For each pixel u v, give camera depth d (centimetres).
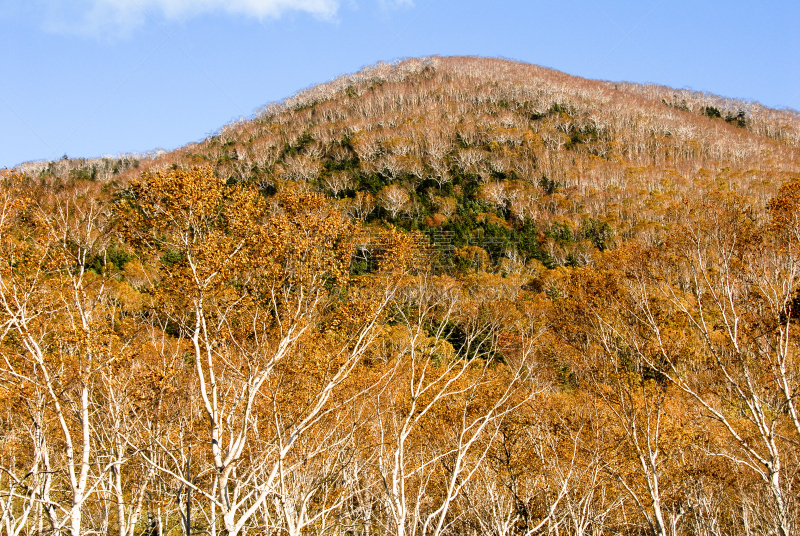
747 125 14675
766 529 1198
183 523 821
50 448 1180
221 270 1009
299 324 1063
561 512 1054
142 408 984
